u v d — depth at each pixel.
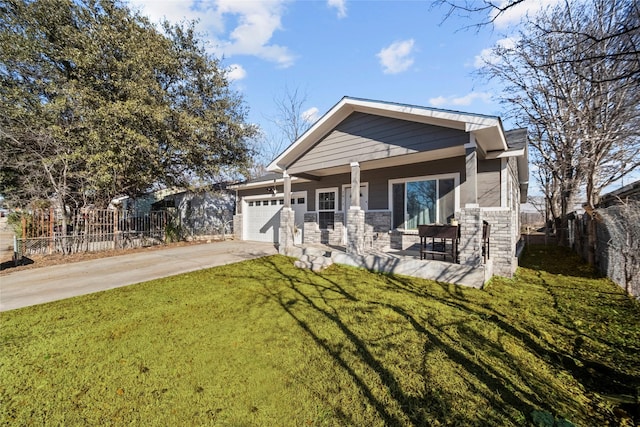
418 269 6.23
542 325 3.79
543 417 2.10
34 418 2.20
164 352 3.14
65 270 7.50
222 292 5.34
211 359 2.98
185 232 14.52
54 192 10.82
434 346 3.21
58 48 10.59
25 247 9.51
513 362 2.89
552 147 11.86
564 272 7.18
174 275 6.80
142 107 9.83
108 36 10.30
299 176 10.17
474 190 5.65
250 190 14.83
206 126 11.90
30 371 2.82
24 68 10.12
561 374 2.71
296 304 4.63
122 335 3.57
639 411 2.19
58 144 10.05
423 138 6.44
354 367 2.79
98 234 10.98
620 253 5.75
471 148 5.73
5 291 5.61
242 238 15.32
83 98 9.70
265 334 3.54
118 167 9.95
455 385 2.51
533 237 18.03
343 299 4.86
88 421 2.16
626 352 3.11
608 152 8.97
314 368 2.78
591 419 2.15
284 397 2.38
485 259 6.16
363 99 7.09
